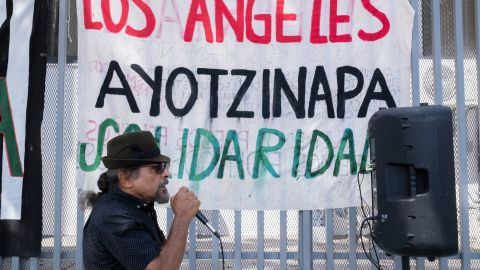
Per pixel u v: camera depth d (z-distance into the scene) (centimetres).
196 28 423
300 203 416
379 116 344
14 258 415
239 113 420
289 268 437
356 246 418
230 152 419
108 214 272
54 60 435
